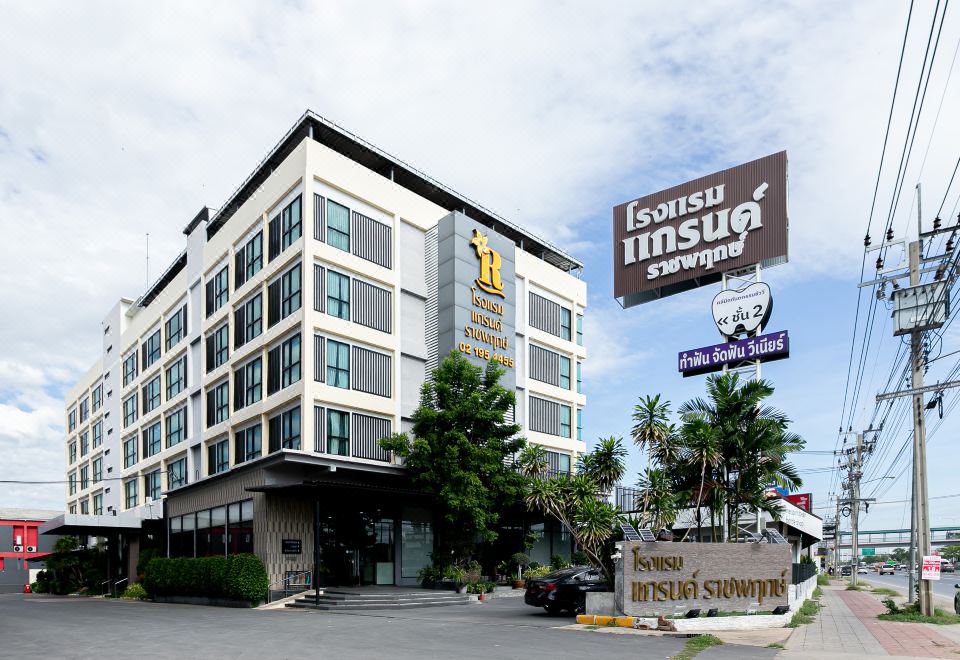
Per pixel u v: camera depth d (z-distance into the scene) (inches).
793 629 724.7
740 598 772.0
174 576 1256.2
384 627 726.5
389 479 1242.6
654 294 1551.4
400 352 1342.3
